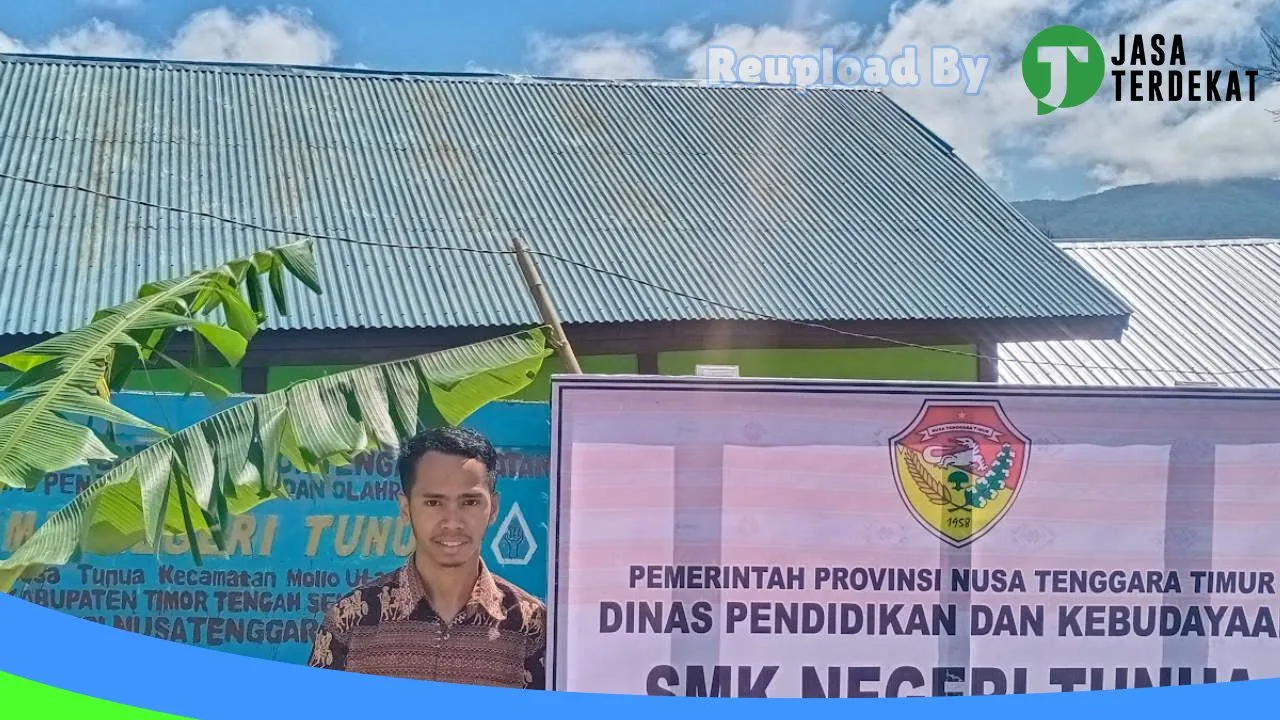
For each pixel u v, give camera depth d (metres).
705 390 6.27
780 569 6.32
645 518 6.27
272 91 14.32
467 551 6.33
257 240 11.69
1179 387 6.42
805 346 11.38
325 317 10.41
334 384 6.06
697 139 14.48
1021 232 13.14
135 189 12.20
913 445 6.36
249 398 6.66
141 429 6.53
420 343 10.54
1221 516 6.49
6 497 6.32
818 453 6.31
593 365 11.13
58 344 6.16
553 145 14.08
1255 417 6.47
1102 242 16.16
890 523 6.35
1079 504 6.43
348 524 6.45
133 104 13.60
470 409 6.29
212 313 9.80
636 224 12.66
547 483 6.47
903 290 11.94
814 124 15.09
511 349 6.42
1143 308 14.52
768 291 11.73
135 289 10.77
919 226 13.13
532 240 12.17
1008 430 6.39
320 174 12.95
